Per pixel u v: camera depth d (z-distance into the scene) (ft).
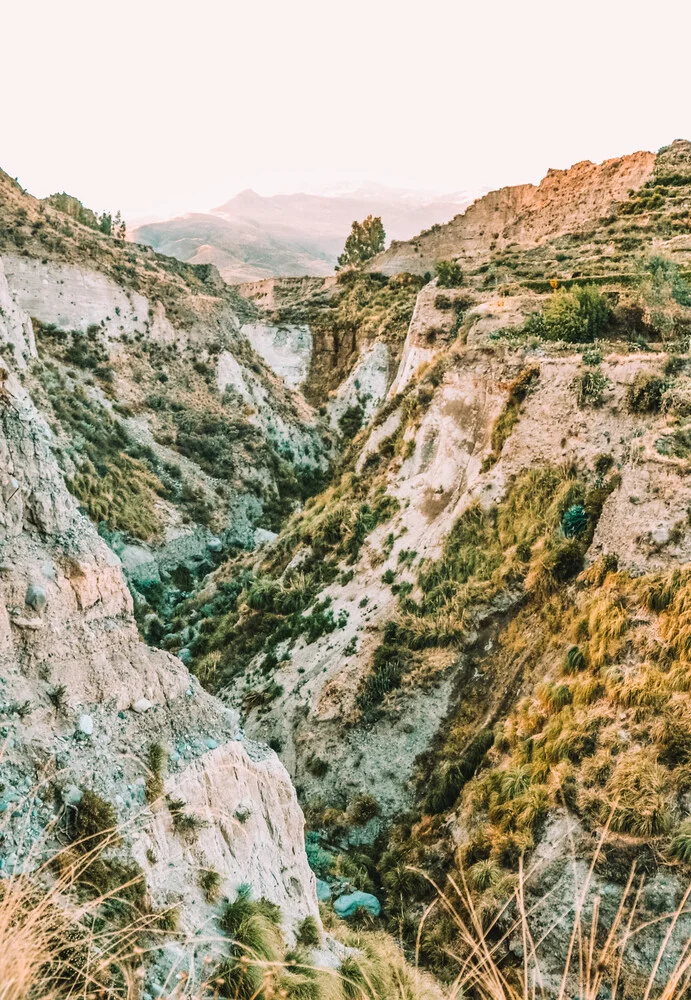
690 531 65.00
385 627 87.66
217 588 132.26
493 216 255.70
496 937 51.52
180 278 248.52
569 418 88.84
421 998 39.04
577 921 21.03
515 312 124.16
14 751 31.45
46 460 39.93
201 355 216.13
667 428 76.07
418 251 272.10
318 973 33.60
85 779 32.50
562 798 55.36
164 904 31.58
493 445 97.35
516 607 79.00
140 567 138.92
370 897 61.87
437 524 97.86
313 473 214.69
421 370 141.59
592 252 173.06
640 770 52.19
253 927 32.63
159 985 27.48
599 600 67.97
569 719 61.05
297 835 44.55
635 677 59.00
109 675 37.42
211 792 38.09
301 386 259.80
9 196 200.75
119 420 174.81
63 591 37.14
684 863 46.42
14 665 34.04
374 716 79.92
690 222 173.37
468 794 64.90
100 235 237.25
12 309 159.84
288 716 87.81
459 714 74.74
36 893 24.68
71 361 181.06
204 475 181.98
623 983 44.04
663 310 115.65
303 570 114.93
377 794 73.67
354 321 261.44
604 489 79.56
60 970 21.99
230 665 104.37
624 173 207.31
